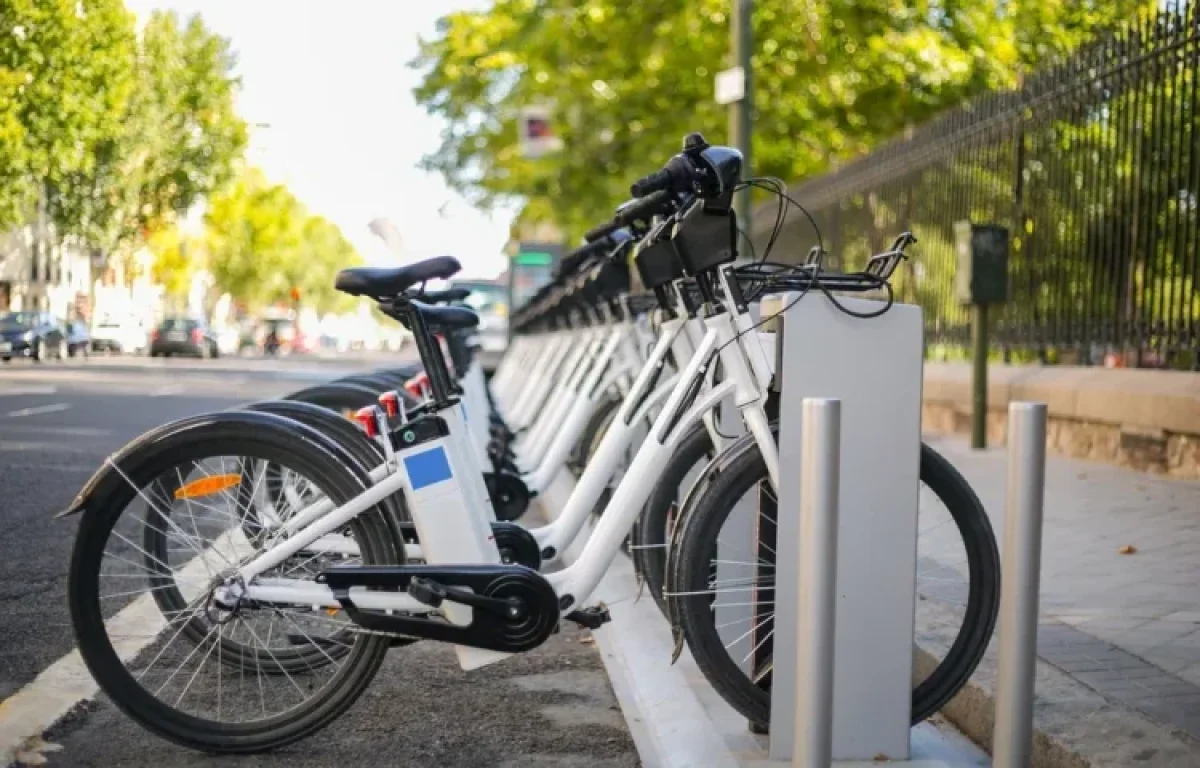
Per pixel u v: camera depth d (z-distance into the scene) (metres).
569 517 4.41
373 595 3.69
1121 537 6.68
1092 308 10.51
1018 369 11.88
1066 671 4.02
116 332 58.38
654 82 22.05
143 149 60.12
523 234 33.72
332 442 3.77
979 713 3.90
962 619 3.78
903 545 3.63
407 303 4.05
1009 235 11.95
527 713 4.23
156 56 60.47
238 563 3.76
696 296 4.27
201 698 3.99
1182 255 9.21
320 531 3.75
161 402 18.59
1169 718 3.59
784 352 3.58
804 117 21.67
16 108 41.19
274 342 76.56
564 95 22.66
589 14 21.80
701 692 4.44
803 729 2.92
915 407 3.63
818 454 2.91
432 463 3.77
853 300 3.61
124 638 4.54
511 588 3.72
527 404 8.69
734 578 4.03
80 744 3.79
